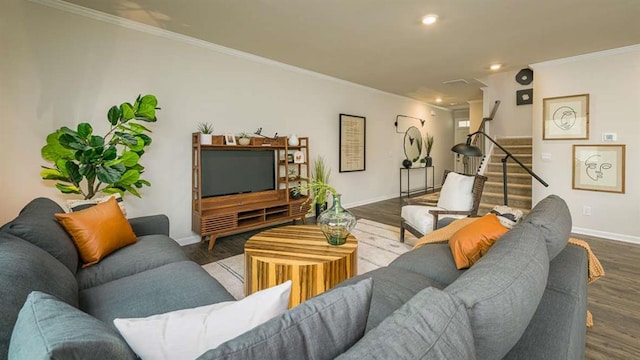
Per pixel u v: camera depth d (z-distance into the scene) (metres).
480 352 0.78
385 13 2.91
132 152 2.75
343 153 5.64
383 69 4.82
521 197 4.74
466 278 0.90
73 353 0.52
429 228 3.15
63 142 2.37
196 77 3.66
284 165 4.61
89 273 1.72
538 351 0.99
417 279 1.67
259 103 4.30
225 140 3.74
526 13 2.91
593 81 3.98
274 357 0.59
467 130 8.83
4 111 2.54
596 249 3.49
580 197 4.12
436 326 0.64
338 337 0.69
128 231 2.11
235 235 4.06
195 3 2.74
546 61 4.34
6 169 2.56
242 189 4.06
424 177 8.05
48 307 0.68
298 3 2.73
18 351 0.56
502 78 5.80
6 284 0.97
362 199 6.19
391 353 0.56
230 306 0.82
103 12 2.92
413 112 7.45
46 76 2.71
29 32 2.62
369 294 0.78
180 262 1.91
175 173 3.55
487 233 1.68
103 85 3.01
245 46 3.82
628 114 3.75
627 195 3.78
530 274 0.96
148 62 3.28
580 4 2.74
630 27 3.21
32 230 1.49
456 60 4.34
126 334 0.73
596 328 1.96
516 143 5.60
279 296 0.82
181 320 0.78
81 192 2.67
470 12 2.89
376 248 3.46
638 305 2.23
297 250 2.14
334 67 4.74
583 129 4.06
